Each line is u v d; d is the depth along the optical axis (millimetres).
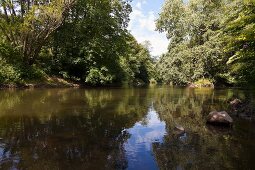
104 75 39125
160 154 7723
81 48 37156
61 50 37125
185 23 45781
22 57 32250
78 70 39031
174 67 47156
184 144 8750
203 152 7902
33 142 8680
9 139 8961
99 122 12086
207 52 40969
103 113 14484
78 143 8688
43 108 15344
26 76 31656
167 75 49688
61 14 32062
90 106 16859
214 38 40531
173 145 8625
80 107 16281
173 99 22078
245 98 19891
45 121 11852
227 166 6855
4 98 19469
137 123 12078
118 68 43625
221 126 11461
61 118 12641
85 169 6574
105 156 7516
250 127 11125
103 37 40312
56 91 26906
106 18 39125
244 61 17375
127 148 8273
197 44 45562
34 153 7629
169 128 11094
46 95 22391
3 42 31422
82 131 10297
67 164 6863
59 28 37406
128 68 57969
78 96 22656
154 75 86875
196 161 7176
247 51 16219
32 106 15945
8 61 31125
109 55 40125
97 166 6785
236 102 16922
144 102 19812
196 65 43375
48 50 38750
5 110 14359
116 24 40656
